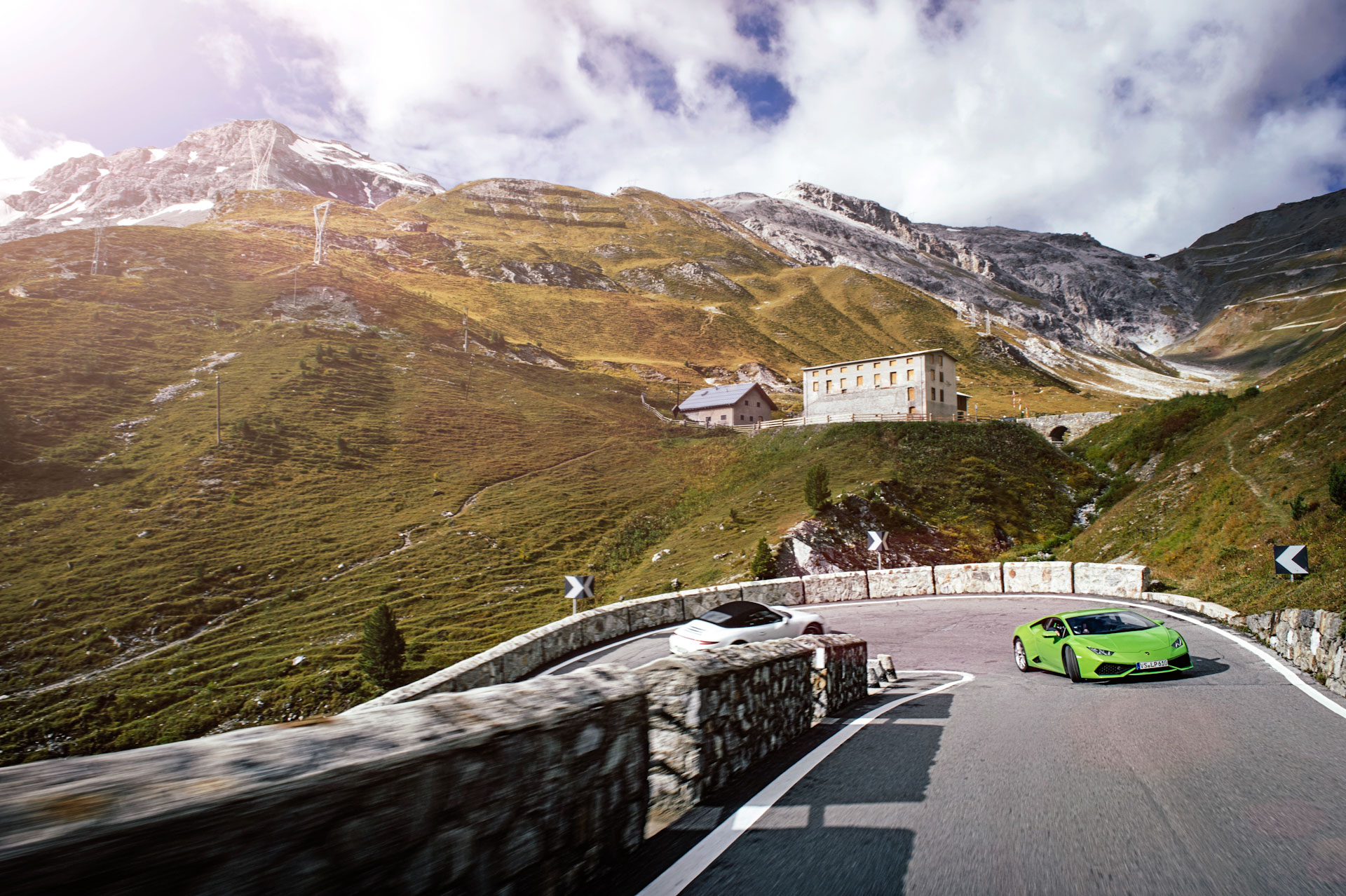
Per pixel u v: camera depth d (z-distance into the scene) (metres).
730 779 5.46
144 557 56.44
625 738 3.89
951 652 15.48
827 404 90.69
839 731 7.28
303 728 2.45
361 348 110.12
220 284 126.56
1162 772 5.57
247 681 41.25
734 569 46.91
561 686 3.65
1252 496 29.23
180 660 44.25
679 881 3.54
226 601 51.81
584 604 50.44
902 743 6.70
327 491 71.19
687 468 81.06
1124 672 10.35
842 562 47.38
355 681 40.28
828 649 8.39
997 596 24.98
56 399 79.31
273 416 83.94
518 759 3.05
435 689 12.43
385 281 159.38
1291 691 8.84
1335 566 15.04
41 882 1.51
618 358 151.38
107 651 45.25
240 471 71.94
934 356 84.94
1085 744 6.60
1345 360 37.91
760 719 6.18
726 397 106.12
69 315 99.69
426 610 50.97
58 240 130.88
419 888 2.50
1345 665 8.49
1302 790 5.00
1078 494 64.50
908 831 4.30
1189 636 14.47
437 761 2.64
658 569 54.03
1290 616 11.41
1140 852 3.96
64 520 60.81
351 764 2.32
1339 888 3.45
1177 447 59.06
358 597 52.75
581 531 65.56
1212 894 3.41
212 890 1.87
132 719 37.72
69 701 39.78
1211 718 7.57
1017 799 4.93
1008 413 134.38
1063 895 3.41
